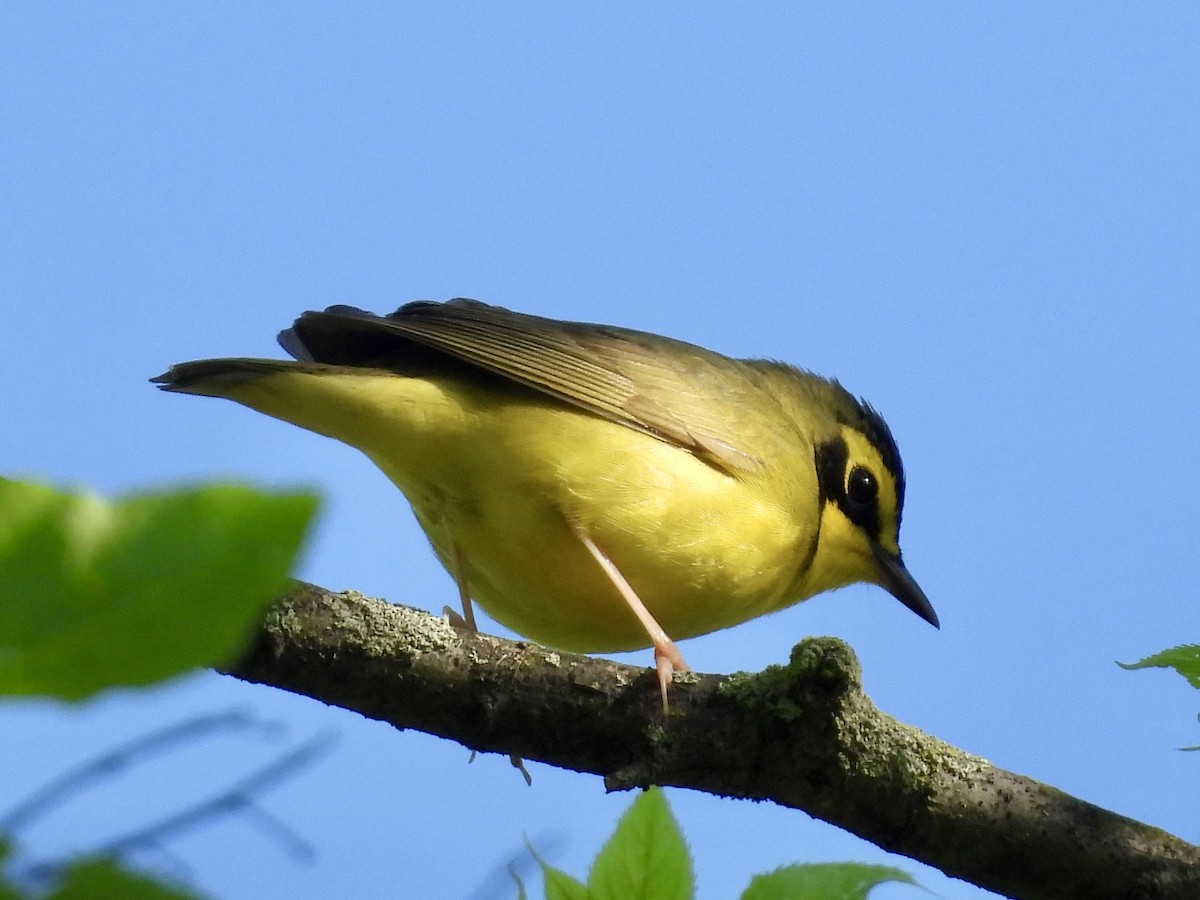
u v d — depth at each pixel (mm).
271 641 10305
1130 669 8430
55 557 3320
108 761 4703
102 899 3316
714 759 10125
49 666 3404
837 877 7672
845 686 9969
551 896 7660
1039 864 9812
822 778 10055
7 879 3303
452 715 10453
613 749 10328
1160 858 9695
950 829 9922
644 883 7680
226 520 3359
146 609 3377
